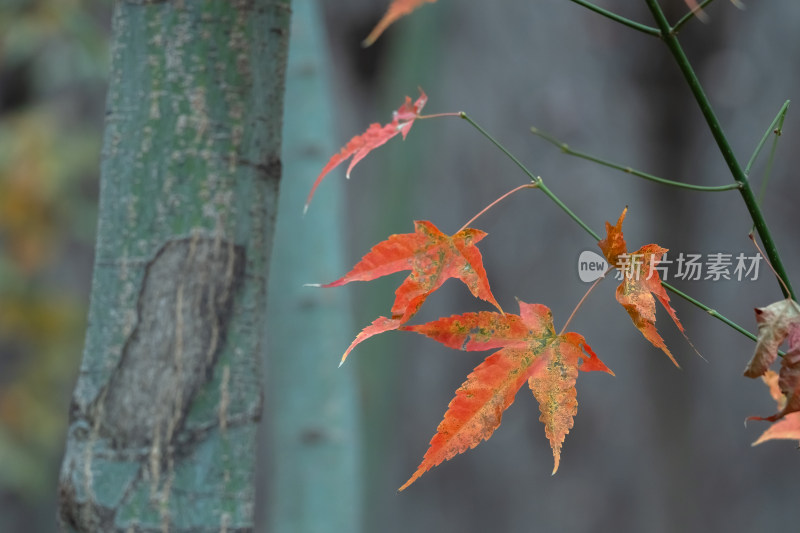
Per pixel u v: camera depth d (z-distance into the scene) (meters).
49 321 5.06
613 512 4.38
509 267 4.33
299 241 2.44
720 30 4.63
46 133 5.04
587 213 4.38
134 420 1.07
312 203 2.49
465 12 4.39
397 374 4.21
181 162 1.10
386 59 4.82
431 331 0.95
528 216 4.35
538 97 4.43
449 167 4.33
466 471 4.39
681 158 4.68
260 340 1.14
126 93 1.11
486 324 0.96
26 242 4.93
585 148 4.45
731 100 4.65
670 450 4.49
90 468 1.06
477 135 4.36
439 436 0.92
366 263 0.95
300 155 2.50
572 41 4.51
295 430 2.37
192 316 1.09
